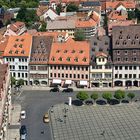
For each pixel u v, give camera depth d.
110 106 194.88
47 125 175.38
